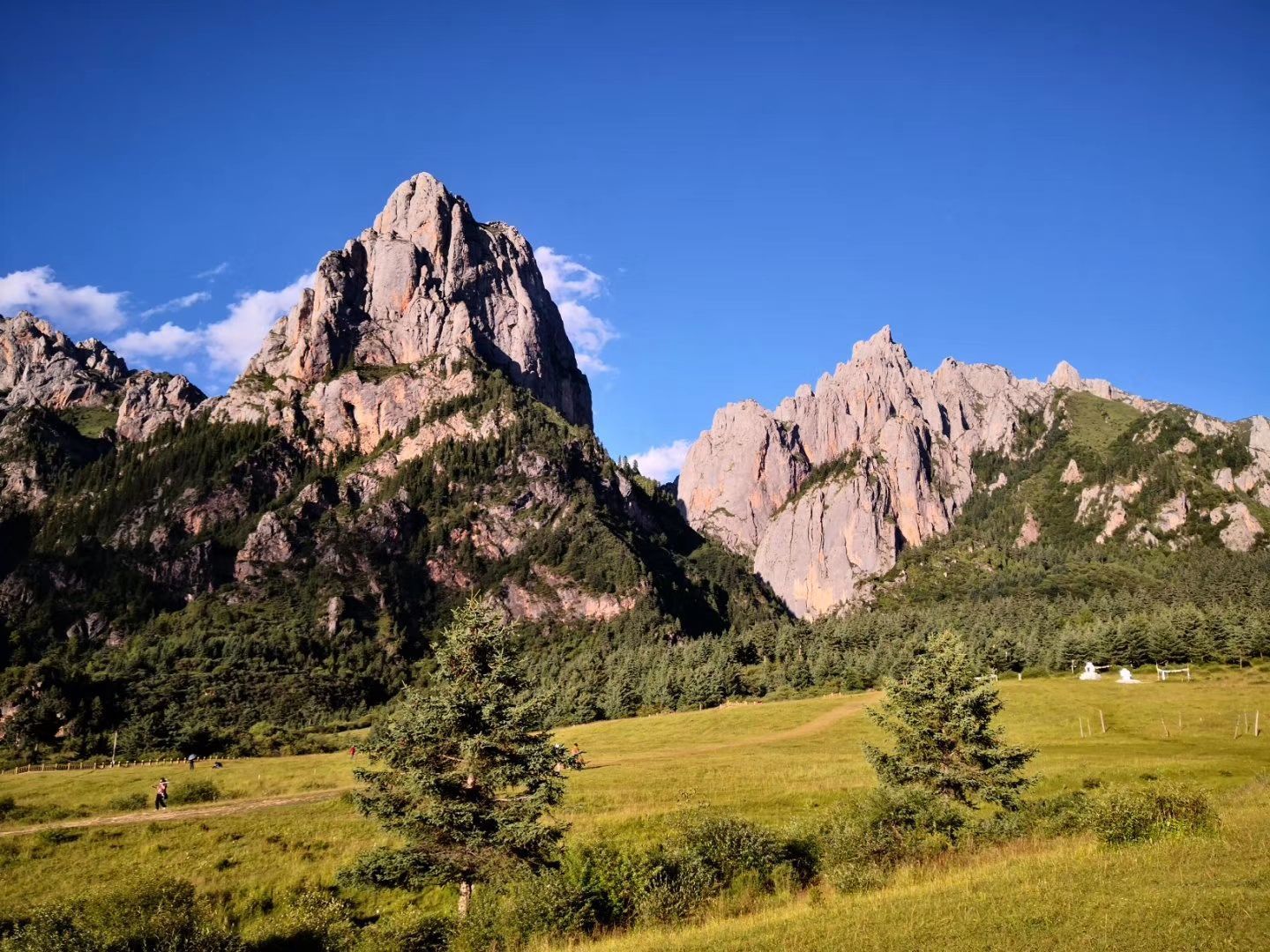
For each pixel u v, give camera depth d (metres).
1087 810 32.16
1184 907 19.17
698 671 160.38
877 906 23.45
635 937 24.23
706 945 21.45
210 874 38.44
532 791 30.50
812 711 117.38
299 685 184.88
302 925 28.11
